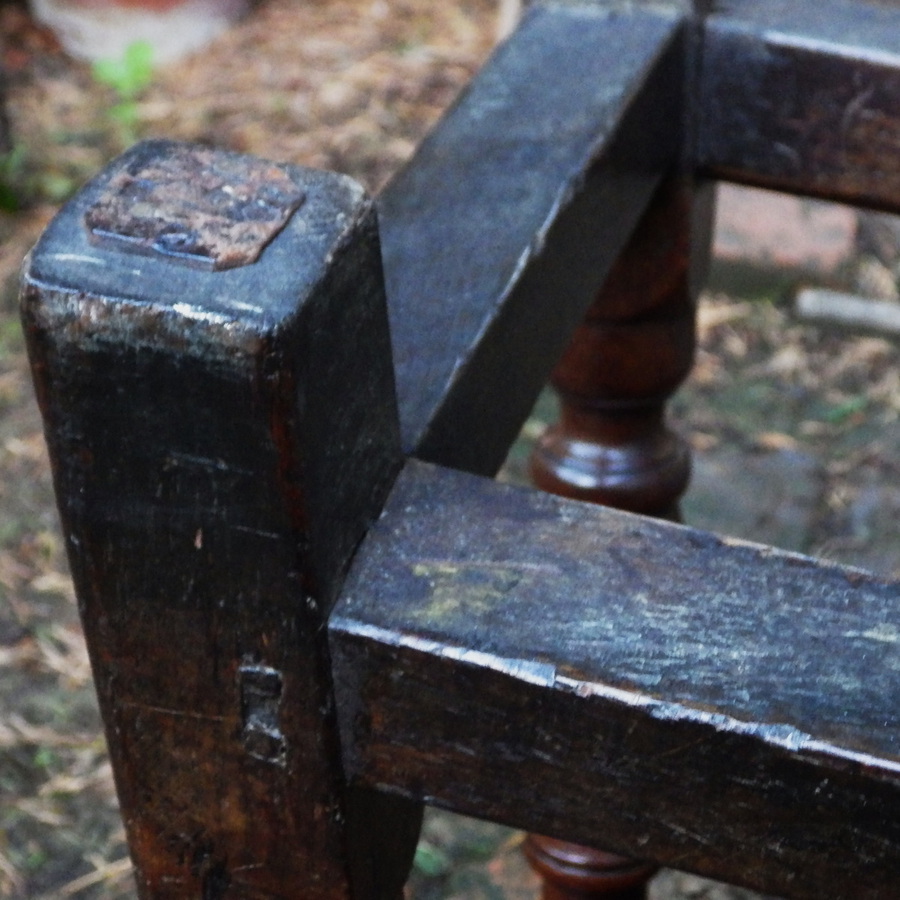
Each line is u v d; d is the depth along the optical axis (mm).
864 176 792
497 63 756
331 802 584
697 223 847
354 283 543
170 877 616
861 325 1728
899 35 778
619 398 895
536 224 681
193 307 521
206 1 2188
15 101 2127
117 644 575
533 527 576
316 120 2064
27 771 1287
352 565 569
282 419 529
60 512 559
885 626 554
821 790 540
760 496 1529
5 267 1860
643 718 545
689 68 790
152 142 556
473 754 568
